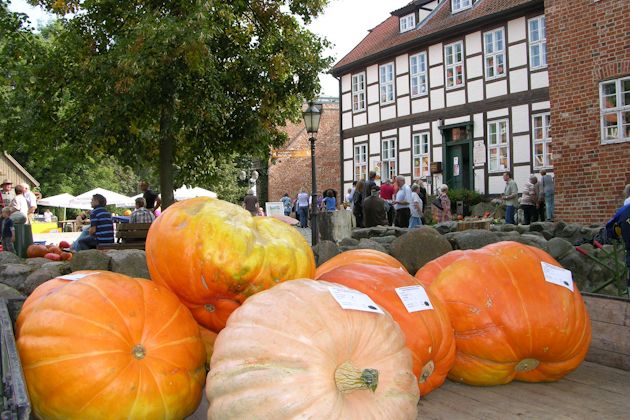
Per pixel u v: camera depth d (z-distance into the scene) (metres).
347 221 8.88
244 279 2.60
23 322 2.51
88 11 10.67
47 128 11.02
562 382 3.15
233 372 2.11
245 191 38.72
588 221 11.80
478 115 21.52
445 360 2.84
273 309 2.21
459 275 3.12
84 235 8.83
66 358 2.33
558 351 2.97
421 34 23.72
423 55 23.62
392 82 25.12
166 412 2.42
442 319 2.88
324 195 18.95
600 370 3.35
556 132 12.34
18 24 10.59
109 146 11.45
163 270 2.70
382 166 25.80
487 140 21.20
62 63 10.64
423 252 5.22
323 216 8.84
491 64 21.06
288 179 37.69
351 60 27.31
